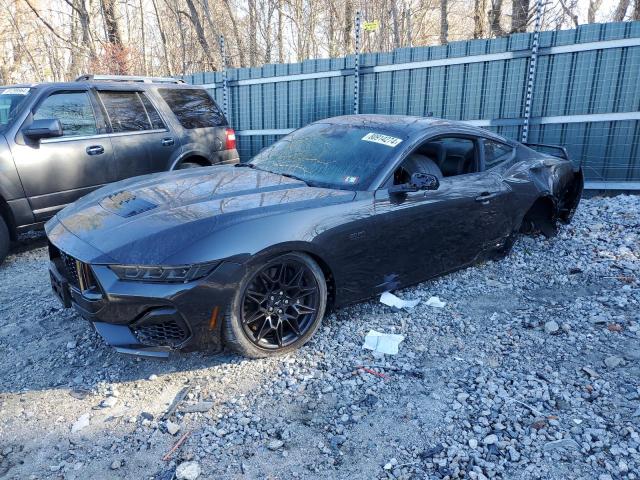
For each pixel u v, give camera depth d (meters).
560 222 5.99
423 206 3.89
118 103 6.07
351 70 8.63
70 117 5.61
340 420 2.69
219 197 3.41
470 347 3.42
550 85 7.28
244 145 10.27
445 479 2.29
